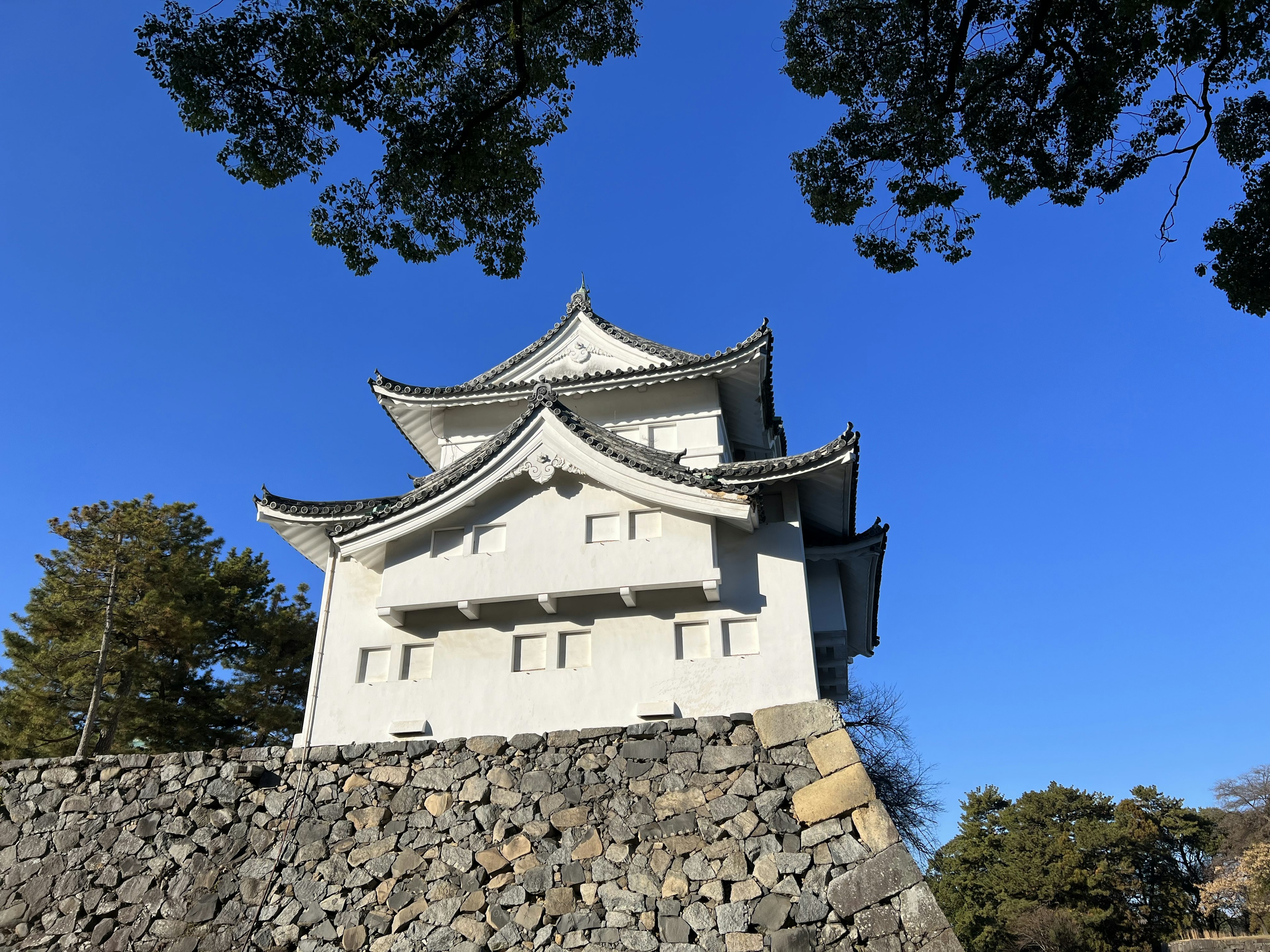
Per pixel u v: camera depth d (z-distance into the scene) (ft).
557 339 73.51
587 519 45.83
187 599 98.37
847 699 65.82
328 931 28.89
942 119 45.09
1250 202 41.45
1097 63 40.37
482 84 41.65
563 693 43.83
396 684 45.39
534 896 27.78
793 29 46.55
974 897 147.02
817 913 25.31
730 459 68.69
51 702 82.43
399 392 67.05
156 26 35.76
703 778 28.55
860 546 52.90
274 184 40.55
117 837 32.78
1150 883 143.43
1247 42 37.22
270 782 32.86
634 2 45.32
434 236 43.70
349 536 46.47
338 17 36.14
